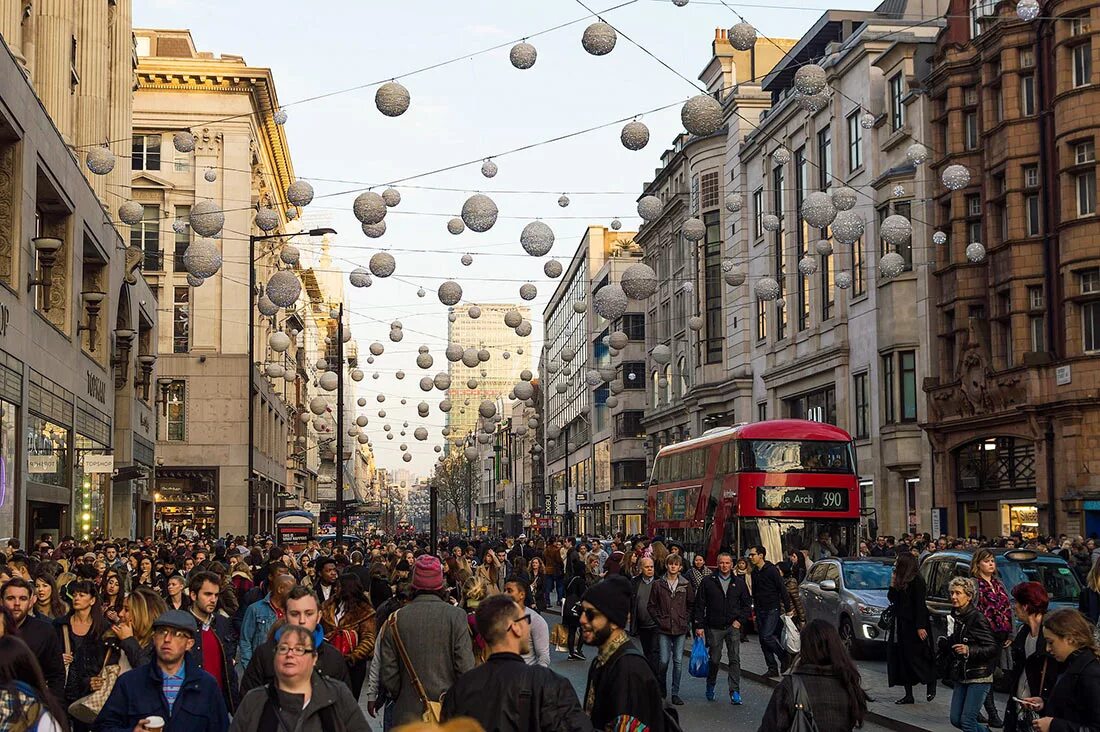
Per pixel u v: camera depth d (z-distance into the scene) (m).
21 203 27.06
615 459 92.75
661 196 82.25
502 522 131.62
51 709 5.83
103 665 9.67
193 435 63.66
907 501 47.84
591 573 27.33
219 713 7.42
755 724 15.78
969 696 12.15
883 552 34.28
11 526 26.80
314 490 116.50
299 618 8.12
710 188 71.31
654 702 6.87
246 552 31.81
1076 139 37.78
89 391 36.19
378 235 19.89
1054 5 38.50
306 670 6.40
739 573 18.11
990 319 41.78
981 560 13.91
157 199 65.50
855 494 30.39
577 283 116.00
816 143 56.12
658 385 84.06
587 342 107.69
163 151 65.81
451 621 9.09
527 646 6.76
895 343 47.19
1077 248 37.62
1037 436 38.69
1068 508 37.12
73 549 23.00
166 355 63.81
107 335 38.97
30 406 28.50
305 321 104.88
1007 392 40.25
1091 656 7.38
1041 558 19.20
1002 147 40.88
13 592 9.02
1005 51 40.62
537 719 6.46
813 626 7.16
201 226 19.48
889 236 21.42
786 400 61.16
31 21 31.75
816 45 57.91
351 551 34.19
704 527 32.94
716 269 71.12
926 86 45.44
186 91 65.81
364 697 18.48
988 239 41.91
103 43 40.00
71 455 33.50
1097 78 37.47
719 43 73.00
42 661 9.04
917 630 16.23
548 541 34.97
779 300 48.75
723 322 70.12
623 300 18.78
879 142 49.16
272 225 21.78
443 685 9.00
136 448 45.09
